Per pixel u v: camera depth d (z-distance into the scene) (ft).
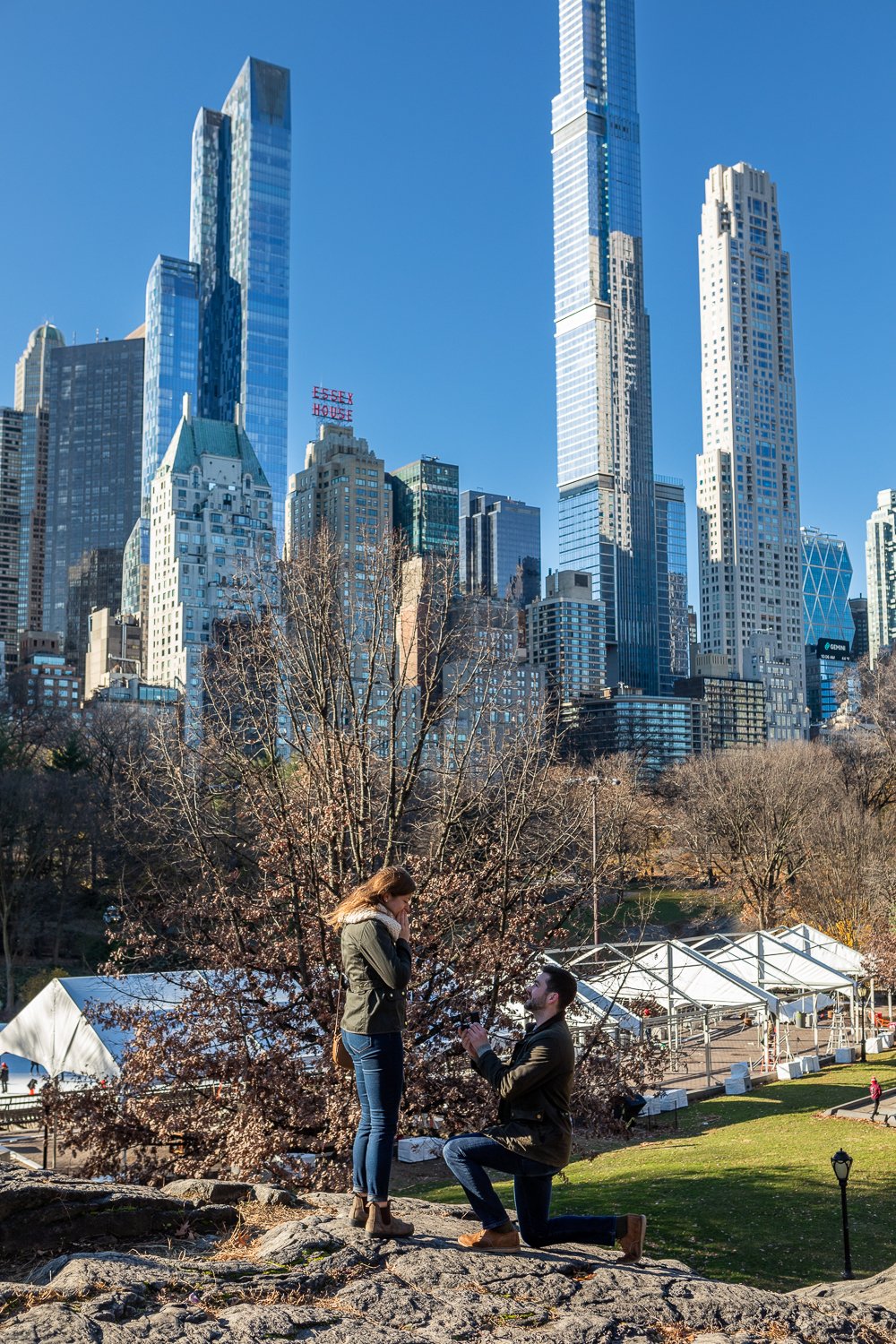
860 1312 19.57
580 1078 57.36
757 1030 173.27
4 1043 100.99
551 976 19.39
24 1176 22.80
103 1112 53.26
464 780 63.98
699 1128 99.81
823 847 213.87
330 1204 24.88
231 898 57.52
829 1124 95.66
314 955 54.44
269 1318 16.11
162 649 638.12
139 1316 16.29
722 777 247.29
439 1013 53.47
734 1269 49.85
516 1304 17.40
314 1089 49.49
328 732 59.52
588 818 109.50
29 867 217.36
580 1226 19.85
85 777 224.33
